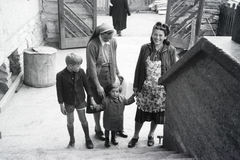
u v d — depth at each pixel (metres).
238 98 1.67
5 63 5.66
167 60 3.45
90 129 4.57
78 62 3.24
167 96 3.06
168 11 9.48
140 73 3.58
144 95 3.63
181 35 9.73
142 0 16.16
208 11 9.96
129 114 5.27
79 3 9.34
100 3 14.98
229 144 1.75
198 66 2.22
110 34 3.53
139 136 4.40
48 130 4.54
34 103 5.57
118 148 3.97
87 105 3.94
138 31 12.17
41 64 6.10
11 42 6.01
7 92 5.70
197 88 2.25
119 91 3.69
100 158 2.79
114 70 3.97
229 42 2.36
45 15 9.44
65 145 4.02
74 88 3.46
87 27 9.50
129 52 8.77
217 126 1.91
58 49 9.24
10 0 6.03
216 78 1.94
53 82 6.41
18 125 4.71
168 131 3.07
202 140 2.15
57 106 5.48
